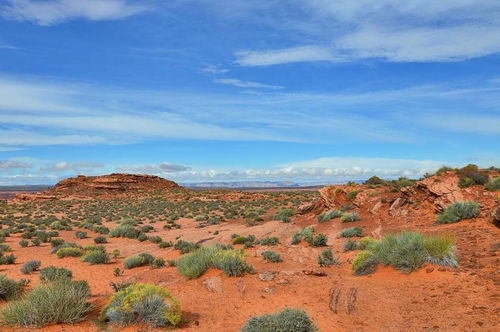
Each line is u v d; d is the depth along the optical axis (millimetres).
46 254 25828
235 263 14180
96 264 21094
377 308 9695
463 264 12367
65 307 9492
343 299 10617
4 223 50969
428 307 9250
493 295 9266
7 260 21984
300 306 10367
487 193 23375
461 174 27562
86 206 88625
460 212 21641
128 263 19578
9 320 9211
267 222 44031
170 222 51156
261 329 7418
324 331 8547
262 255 18344
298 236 25312
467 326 7801
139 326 9086
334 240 24250
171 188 139750
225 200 92625
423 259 12430
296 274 14031
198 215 60812
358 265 13781
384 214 30484
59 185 127938
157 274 16438
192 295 12094
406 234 13789
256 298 11391
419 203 28906
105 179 130625
